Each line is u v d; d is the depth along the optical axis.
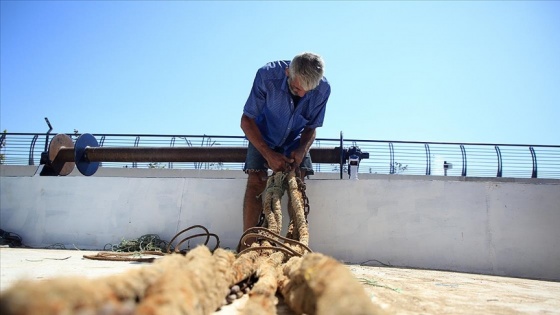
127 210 5.56
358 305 1.14
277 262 2.76
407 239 4.98
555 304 2.65
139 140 9.41
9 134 9.83
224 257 2.16
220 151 6.45
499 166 8.91
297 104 4.66
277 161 4.42
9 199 5.78
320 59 4.25
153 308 1.06
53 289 0.89
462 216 4.95
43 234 5.62
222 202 5.44
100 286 1.07
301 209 4.09
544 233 4.82
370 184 5.15
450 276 4.14
